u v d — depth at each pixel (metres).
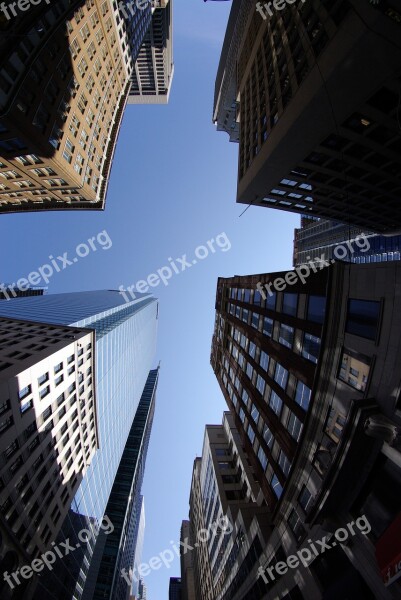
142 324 152.00
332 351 21.09
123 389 101.44
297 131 29.94
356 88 23.73
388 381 16.61
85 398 57.66
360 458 18.16
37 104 39.38
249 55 49.75
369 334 18.11
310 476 23.44
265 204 52.09
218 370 61.34
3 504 36.25
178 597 167.00
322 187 43.69
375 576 17.22
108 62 60.78
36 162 45.84
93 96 55.84
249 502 48.09
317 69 24.50
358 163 35.91
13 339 50.19
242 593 41.34
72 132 49.62
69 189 55.59
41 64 39.69
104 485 82.06
